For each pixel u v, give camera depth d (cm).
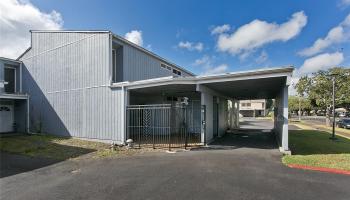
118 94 1148
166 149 988
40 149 1009
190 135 1430
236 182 548
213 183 544
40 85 1528
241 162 741
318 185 522
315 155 818
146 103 1546
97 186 536
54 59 1447
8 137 1371
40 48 1532
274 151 922
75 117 1323
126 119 1131
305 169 650
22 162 791
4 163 779
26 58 1628
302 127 2352
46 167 723
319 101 2269
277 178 574
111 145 1086
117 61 1345
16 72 1670
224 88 1241
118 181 571
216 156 836
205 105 1099
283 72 835
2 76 1554
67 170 683
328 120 2508
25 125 1600
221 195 471
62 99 1395
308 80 2259
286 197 457
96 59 1229
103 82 1198
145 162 765
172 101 1605
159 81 1059
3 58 1550
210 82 995
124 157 850
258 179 568
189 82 1022
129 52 1383
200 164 723
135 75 1433
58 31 1403
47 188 528
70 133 1346
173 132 1527
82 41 1294
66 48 1379
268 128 2172
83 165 741
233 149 977
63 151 966
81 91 1294
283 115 888
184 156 847
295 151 931
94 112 1233
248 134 1627
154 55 1612
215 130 1450
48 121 1474
